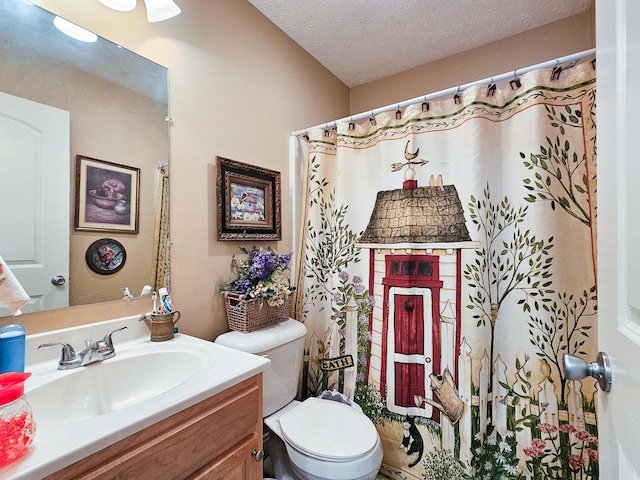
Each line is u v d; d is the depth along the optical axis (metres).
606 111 0.58
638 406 0.43
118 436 0.60
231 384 0.84
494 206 1.38
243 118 1.56
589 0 1.62
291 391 1.45
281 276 1.51
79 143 1.00
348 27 1.80
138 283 1.14
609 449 0.54
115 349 1.03
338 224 1.71
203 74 1.38
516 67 1.89
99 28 1.05
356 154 1.70
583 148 1.24
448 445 1.36
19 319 0.87
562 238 1.26
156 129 1.20
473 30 1.85
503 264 1.37
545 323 1.27
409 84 2.25
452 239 1.41
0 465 0.50
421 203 1.50
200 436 0.77
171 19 1.26
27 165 0.90
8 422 0.52
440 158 1.47
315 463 1.11
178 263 1.27
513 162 1.35
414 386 1.48
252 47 1.62
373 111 1.63
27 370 0.85
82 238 1.00
